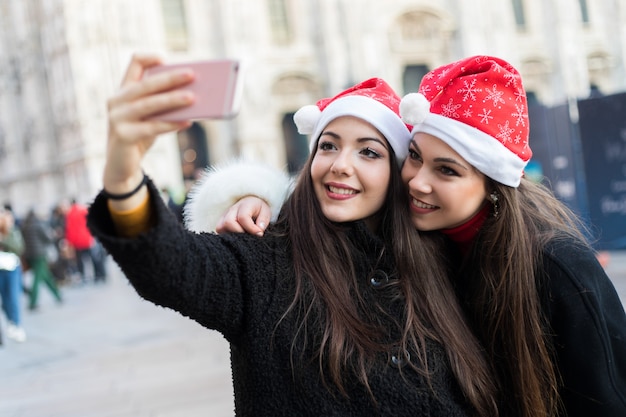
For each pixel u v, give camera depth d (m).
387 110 1.99
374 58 36.66
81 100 33.16
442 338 1.88
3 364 8.41
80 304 13.81
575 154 11.76
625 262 10.14
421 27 38.25
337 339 1.70
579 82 40.72
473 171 2.00
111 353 8.38
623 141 10.30
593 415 1.99
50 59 36.19
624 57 42.38
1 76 40.62
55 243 19.67
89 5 33.00
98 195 1.48
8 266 9.80
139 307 12.28
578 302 1.94
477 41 38.72
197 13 35.06
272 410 1.70
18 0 38.19
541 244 2.03
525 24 40.47
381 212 2.08
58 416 5.84
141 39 33.78
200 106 1.29
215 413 5.48
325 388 1.70
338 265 1.83
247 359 1.73
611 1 42.16
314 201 1.93
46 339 9.95
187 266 1.55
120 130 1.32
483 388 1.90
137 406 5.90
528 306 1.98
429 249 2.05
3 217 10.14
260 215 1.94
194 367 7.14
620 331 2.02
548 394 2.02
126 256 1.44
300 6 36.34
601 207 10.62
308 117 2.16
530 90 40.78
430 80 2.09
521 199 2.23
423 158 2.01
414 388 1.76
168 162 33.38
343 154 1.92
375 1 36.84
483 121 1.94
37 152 39.28
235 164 2.16
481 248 2.09
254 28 35.25
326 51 36.38
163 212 1.49
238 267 1.75
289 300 1.77
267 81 35.53
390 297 1.88
